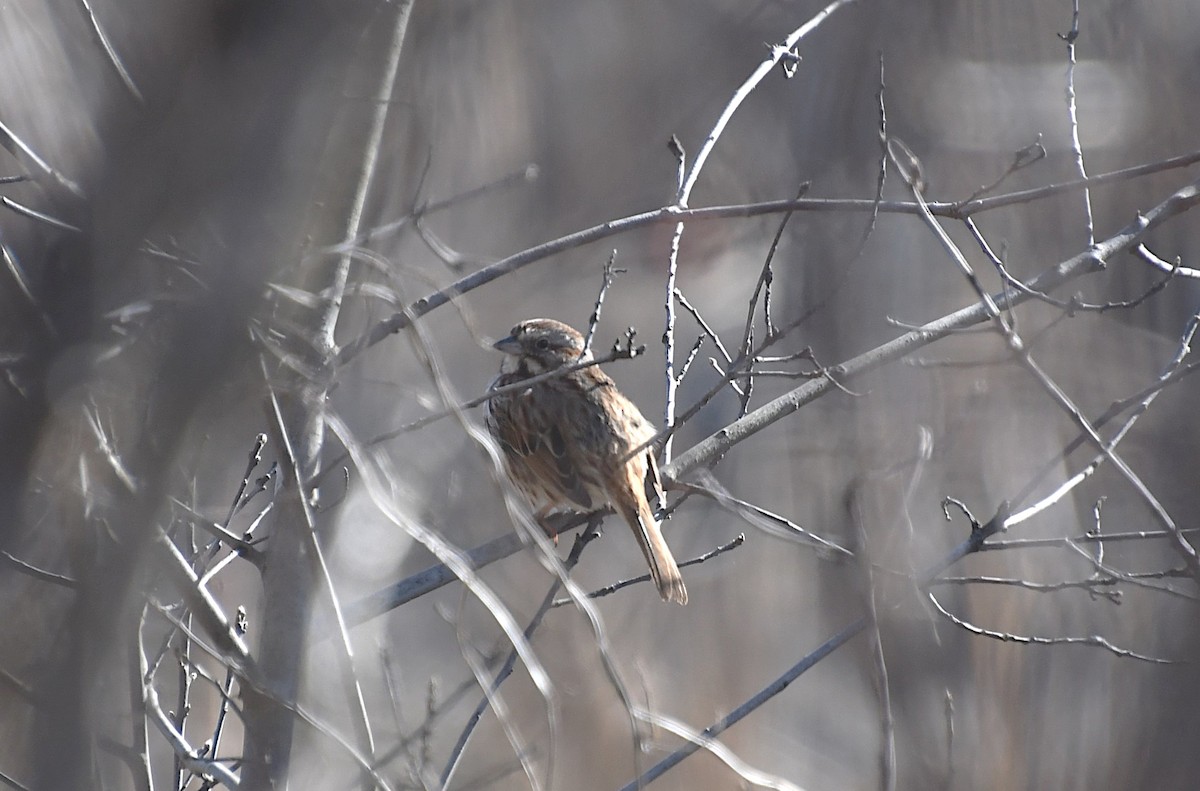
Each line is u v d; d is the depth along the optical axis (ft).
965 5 84.48
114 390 18.26
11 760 20.81
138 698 25.22
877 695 25.81
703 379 79.87
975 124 82.74
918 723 51.21
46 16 29.04
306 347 25.64
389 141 32.07
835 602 67.92
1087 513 62.18
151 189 15.90
